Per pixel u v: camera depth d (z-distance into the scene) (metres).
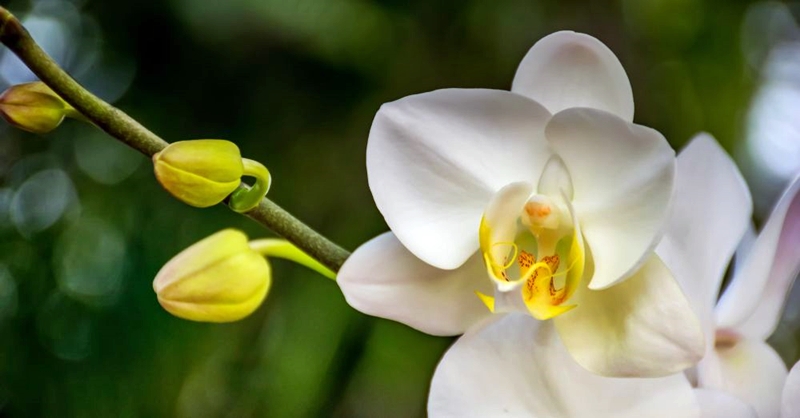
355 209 1.31
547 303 0.84
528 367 0.84
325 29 1.30
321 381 1.13
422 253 0.84
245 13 1.27
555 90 0.84
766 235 0.85
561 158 0.84
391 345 1.18
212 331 1.18
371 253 0.85
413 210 0.84
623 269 0.83
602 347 0.83
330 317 1.16
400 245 0.85
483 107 0.84
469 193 0.85
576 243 0.83
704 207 0.86
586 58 0.84
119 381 1.17
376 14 1.32
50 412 1.19
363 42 1.32
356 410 1.20
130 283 1.21
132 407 1.16
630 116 0.84
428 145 0.84
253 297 0.86
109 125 0.84
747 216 0.86
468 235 0.85
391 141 0.84
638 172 0.83
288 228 0.86
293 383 1.13
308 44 1.30
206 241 0.86
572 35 0.83
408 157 0.84
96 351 1.19
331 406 1.15
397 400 1.21
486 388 0.84
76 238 1.31
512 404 0.84
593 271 0.84
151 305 1.19
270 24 1.28
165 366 1.17
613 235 0.83
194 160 0.83
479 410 0.84
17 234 1.33
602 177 0.84
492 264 0.84
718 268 0.87
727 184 0.86
